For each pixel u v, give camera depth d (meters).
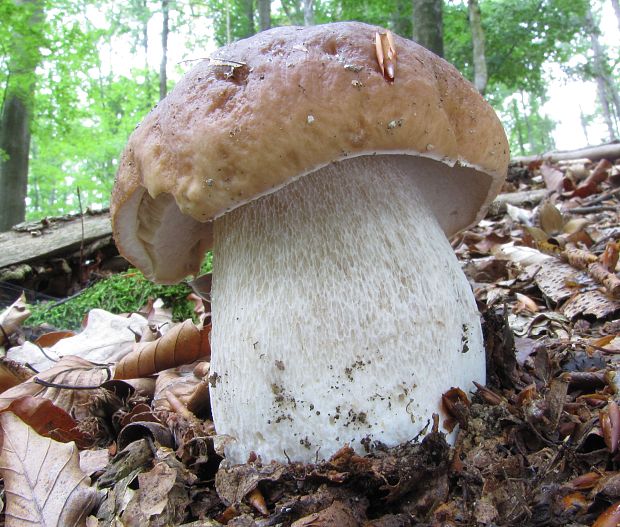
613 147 0.70
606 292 0.29
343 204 0.17
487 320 0.21
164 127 0.16
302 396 0.16
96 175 2.11
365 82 0.15
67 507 0.17
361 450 0.16
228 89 0.15
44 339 0.37
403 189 0.19
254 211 0.18
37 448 0.18
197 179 0.15
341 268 0.17
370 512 0.16
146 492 0.17
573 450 0.16
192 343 0.29
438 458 0.16
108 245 0.55
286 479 0.16
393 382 0.16
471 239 0.49
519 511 0.14
